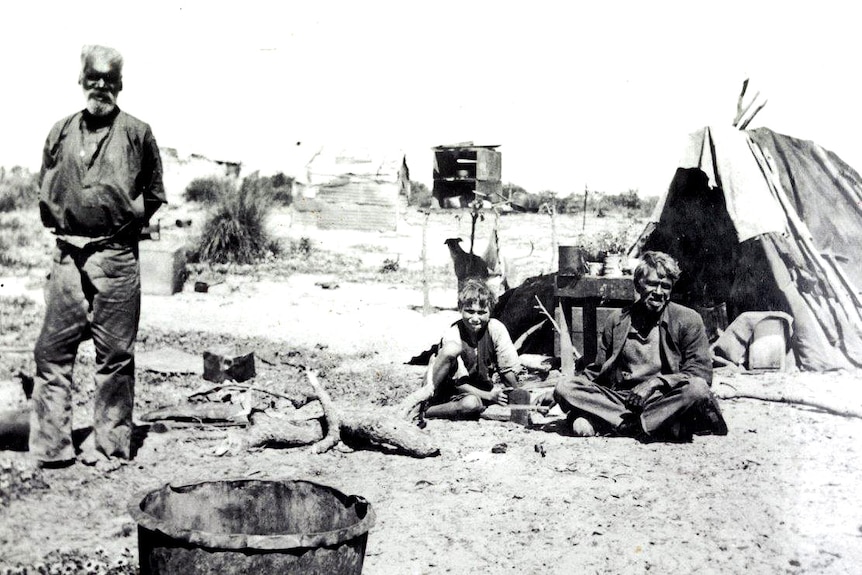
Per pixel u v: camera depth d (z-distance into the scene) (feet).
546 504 16.88
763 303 32.12
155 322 38.34
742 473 18.81
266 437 20.80
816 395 26.16
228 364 27.30
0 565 13.41
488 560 14.24
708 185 33.32
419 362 32.71
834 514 16.34
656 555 14.48
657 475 18.72
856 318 31.68
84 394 24.98
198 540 10.74
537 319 33.86
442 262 66.85
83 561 13.80
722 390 26.66
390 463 19.69
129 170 18.30
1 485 16.67
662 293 21.84
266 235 64.80
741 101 35.78
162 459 19.36
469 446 21.07
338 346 35.22
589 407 22.11
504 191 92.43
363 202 86.22
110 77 17.99
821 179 36.47
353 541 11.41
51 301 18.07
